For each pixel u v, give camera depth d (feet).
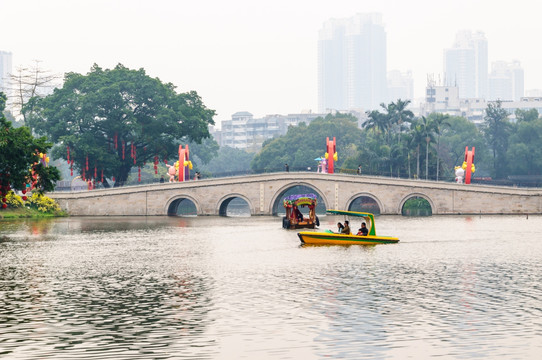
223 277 141.90
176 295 122.01
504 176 621.31
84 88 417.08
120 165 410.72
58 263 165.99
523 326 98.53
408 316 104.47
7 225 299.17
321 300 116.37
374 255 179.32
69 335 94.94
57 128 406.21
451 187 378.12
